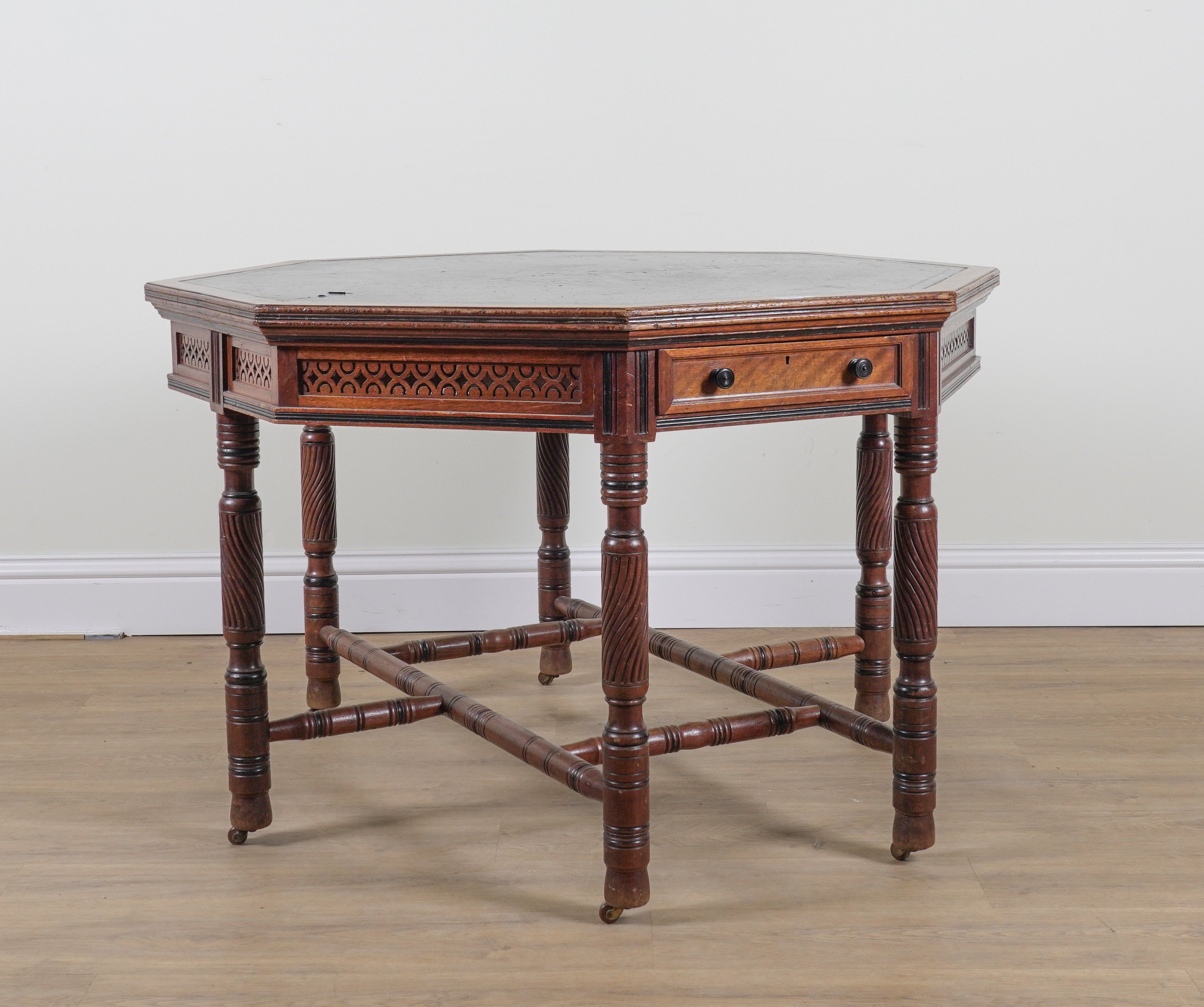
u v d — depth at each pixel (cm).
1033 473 326
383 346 173
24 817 223
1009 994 168
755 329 170
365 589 330
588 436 326
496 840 215
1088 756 246
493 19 313
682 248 321
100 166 314
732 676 238
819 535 330
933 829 204
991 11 311
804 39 313
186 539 328
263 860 208
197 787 236
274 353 177
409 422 174
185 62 312
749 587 330
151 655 313
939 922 186
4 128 312
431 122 316
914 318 182
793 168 317
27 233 315
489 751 255
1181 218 316
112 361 321
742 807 226
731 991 169
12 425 322
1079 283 319
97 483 325
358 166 317
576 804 229
